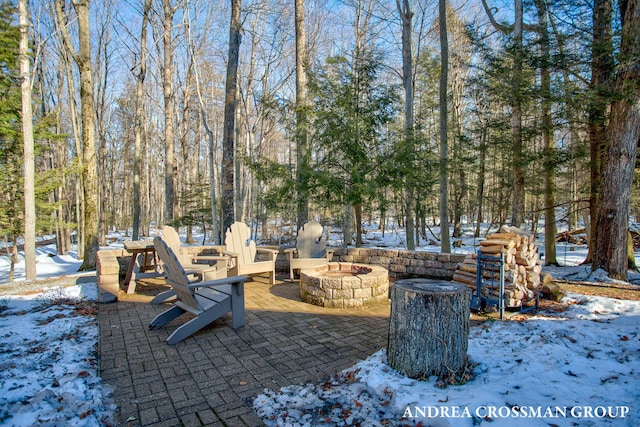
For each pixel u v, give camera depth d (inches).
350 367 107.0
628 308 157.2
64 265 489.4
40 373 99.8
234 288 141.0
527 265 161.6
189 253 245.9
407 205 295.9
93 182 309.1
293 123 282.0
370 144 268.2
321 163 267.7
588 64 252.5
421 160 271.4
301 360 113.3
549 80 263.6
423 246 575.5
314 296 177.9
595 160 285.3
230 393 92.4
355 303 173.5
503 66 291.0
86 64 304.3
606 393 84.5
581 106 242.7
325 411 82.9
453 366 93.8
